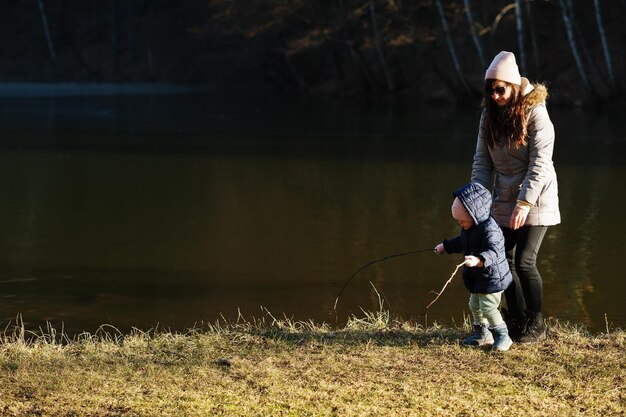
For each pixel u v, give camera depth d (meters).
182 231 15.25
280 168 23.11
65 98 55.25
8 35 83.19
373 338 7.17
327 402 5.68
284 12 58.81
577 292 11.09
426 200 18.00
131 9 82.19
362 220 16.00
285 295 11.12
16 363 6.71
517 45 48.91
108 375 6.32
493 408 5.59
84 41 82.62
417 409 5.57
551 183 6.70
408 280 11.75
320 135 31.91
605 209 16.55
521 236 6.79
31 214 17.08
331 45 59.50
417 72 55.38
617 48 44.84
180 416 5.49
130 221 16.23
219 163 24.25
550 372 6.20
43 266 12.88
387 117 40.06
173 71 76.44
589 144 26.98
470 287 6.68
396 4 53.81
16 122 37.69
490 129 6.86
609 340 6.93
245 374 6.24
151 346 7.20
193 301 10.91
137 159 25.25
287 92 62.56
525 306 7.11
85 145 29.02
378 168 22.89
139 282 11.88
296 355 6.70
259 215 16.64
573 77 44.75
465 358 6.54
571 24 42.91
